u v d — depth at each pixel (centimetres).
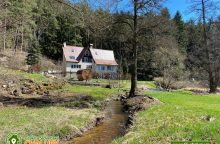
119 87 4516
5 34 3344
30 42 8512
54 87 3647
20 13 2995
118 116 2102
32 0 2119
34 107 2186
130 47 3669
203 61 4566
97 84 4750
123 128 1703
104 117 2028
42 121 1650
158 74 7131
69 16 1933
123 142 1262
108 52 8812
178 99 2592
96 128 1719
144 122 1650
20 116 1762
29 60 7362
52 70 7375
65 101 2619
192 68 5866
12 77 3453
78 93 3316
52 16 2044
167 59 5359
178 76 5269
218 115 1584
